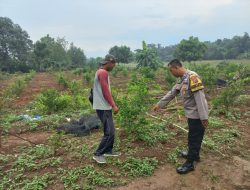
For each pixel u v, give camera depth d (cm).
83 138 817
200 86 573
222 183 599
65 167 650
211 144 731
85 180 596
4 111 1232
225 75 1905
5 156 720
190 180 600
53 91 1247
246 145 772
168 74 1733
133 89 813
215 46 7481
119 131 809
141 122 750
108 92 634
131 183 588
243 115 1017
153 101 800
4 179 615
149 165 638
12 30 7931
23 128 958
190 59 5191
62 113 1145
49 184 593
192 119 597
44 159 696
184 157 676
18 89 1856
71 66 6078
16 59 7600
